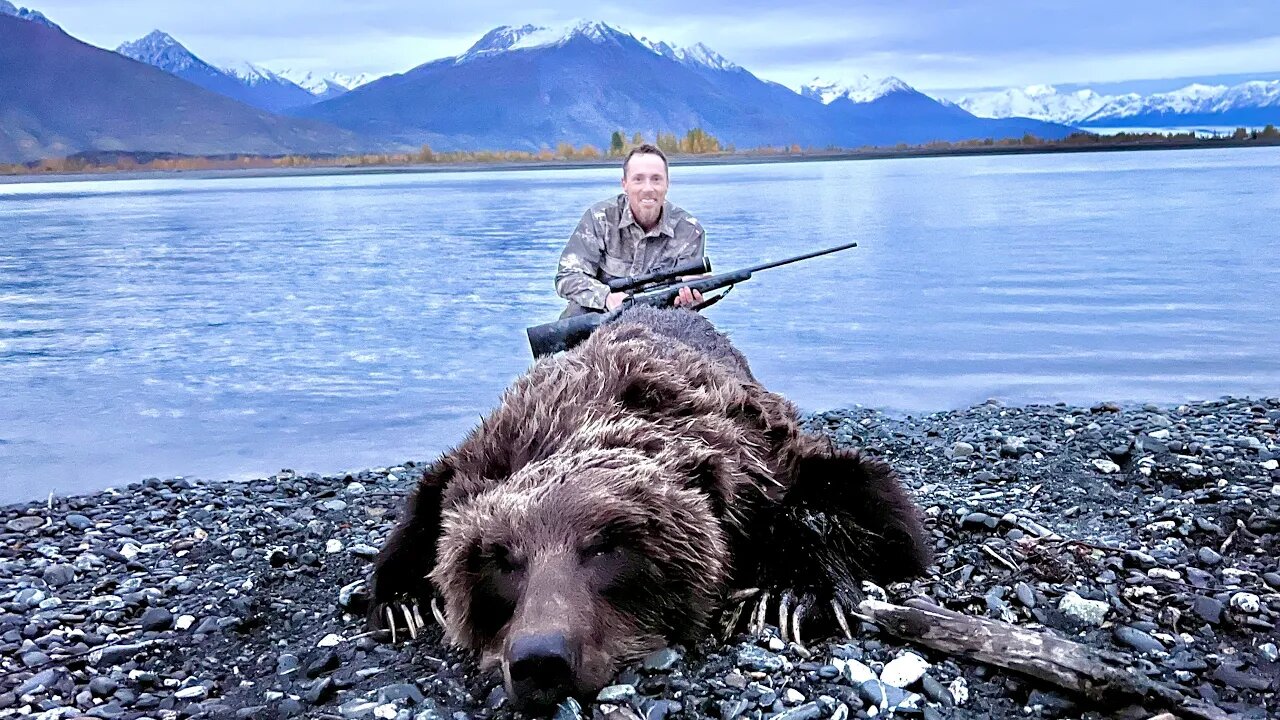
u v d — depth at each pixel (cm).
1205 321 655
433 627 213
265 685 197
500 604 177
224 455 406
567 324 273
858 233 1320
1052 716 169
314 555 271
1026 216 1600
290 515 315
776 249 1117
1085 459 334
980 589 221
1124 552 234
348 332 659
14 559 279
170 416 465
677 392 201
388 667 198
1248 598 205
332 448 413
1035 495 300
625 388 197
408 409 470
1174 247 1099
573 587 166
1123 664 175
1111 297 759
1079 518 277
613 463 178
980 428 394
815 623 198
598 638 170
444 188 3484
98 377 545
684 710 172
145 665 209
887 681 178
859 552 209
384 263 1063
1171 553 240
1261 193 2130
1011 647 178
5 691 196
